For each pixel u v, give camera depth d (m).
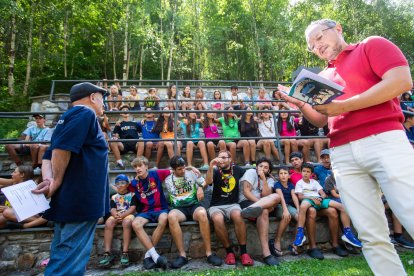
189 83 18.08
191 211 3.13
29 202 1.52
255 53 17.56
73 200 1.55
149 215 3.04
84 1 14.18
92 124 1.66
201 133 5.43
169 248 3.00
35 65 13.67
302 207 3.12
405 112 3.71
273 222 3.18
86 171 1.60
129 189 3.26
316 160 4.71
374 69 1.36
